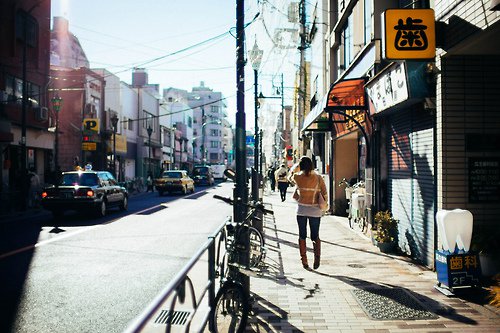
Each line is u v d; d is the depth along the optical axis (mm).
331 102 11906
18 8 22172
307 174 7012
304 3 24047
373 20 9547
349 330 4223
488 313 4691
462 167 6289
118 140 37094
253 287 5879
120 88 39062
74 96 30922
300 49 25688
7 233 10953
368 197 10188
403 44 6207
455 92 6297
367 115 10227
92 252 8359
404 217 8195
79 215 15953
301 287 5867
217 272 4594
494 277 5293
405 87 6676
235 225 4789
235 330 4172
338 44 15875
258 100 20016
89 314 4766
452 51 6070
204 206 19656
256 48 12062
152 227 12195
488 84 6332
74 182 15141
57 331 4258
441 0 6398
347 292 5586
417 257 7504
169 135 59781
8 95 21547
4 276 6441
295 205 20750
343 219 14570
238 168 5418
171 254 8219
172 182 29281
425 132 7066
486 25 5090
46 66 25250
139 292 5629
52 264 7270
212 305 3852
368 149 10164
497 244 5914
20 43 22594
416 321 4457
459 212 5453
